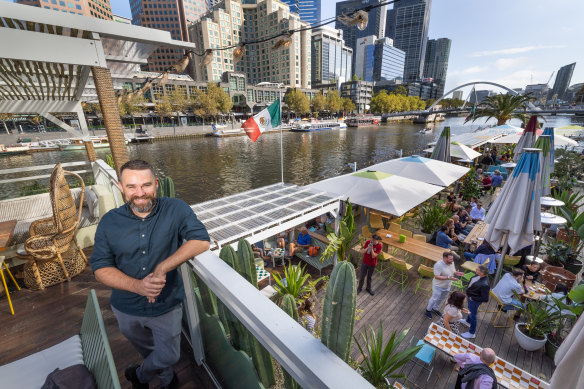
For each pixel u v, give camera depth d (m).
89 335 1.64
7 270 4.01
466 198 13.06
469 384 3.18
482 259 6.68
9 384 1.56
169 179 3.67
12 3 3.13
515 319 5.55
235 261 1.79
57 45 3.68
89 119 60.72
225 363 1.83
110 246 1.45
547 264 6.79
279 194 7.39
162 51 102.88
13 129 55.50
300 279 5.14
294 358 0.90
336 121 101.38
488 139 20.19
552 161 9.75
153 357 1.73
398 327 5.56
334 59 143.62
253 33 116.94
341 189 8.94
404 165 11.55
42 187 7.16
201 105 77.06
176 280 1.71
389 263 8.11
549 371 4.42
